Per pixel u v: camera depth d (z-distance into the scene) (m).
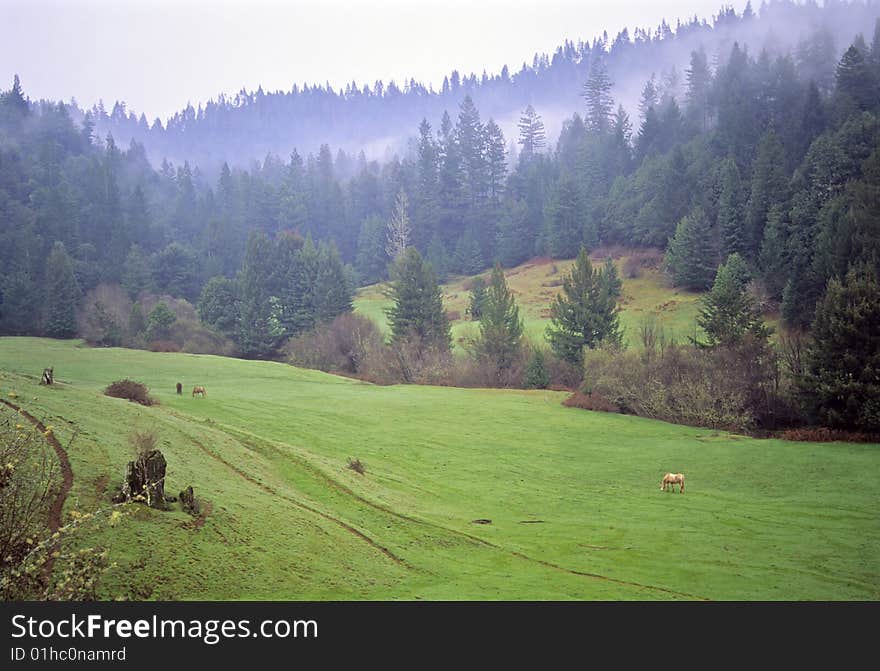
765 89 176.62
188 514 25.22
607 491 44.88
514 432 59.94
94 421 33.06
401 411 64.94
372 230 180.88
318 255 143.00
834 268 83.50
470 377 94.38
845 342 57.31
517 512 39.16
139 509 23.88
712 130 169.00
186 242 186.50
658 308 116.38
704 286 119.44
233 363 91.25
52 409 32.62
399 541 30.03
